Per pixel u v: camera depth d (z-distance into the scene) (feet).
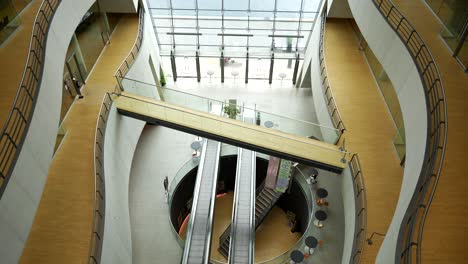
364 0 30.68
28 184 18.17
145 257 33.88
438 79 20.38
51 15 25.46
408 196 18.37
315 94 39.55
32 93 20.20
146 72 41.96
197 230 33.65
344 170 29.76
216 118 34.83
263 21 52.26
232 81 55.98
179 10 51.60
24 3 28.50
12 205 16.69
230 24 52.85
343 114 33.32
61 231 23.56
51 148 21.07
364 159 29.32
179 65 57.26
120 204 30.27
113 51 41.47
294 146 31.99
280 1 50.34
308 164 31.30
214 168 39.83
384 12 28.14
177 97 36.19
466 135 20.12
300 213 42.63
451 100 21.72
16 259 16.70
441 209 17.71
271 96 53.31
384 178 27.78
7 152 18.57
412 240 16.17
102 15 42.09
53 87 22.68
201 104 36.17
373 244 23.88
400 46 24.71
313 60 43.93
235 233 34.63
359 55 40.93
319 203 37.47
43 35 23.56
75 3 29.78
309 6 50.65
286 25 52.44
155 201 39.06
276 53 54.24
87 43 37.68
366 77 37.88
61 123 29.68
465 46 23.38
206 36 54.24
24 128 18.45
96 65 39.14
